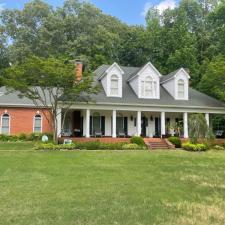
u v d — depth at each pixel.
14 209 8.92
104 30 60.72
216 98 39.22
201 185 12.34
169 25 64.75
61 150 24.77
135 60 58.56
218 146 29.23
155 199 10.10
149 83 33.88
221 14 55.56
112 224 7.73
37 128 34.34
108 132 33.81
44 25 64.75
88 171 15.07
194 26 65.69
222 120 40.38
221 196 10.63
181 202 9.78
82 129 33.72
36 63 25.69
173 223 7.82
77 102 29.72
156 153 23.50
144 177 13.81
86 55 58.31
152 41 57.34
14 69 26.55
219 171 15.73
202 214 8.58
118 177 13.69
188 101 34.47
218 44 53.31
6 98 34.31
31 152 22.77
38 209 8.92
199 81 48.09
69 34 66.75
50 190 11.15
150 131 35.06
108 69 32.66
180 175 14.45
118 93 32.72
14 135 32.69
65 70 26.20
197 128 28.88
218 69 33.41
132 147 27.70
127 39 59.81
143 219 8.11
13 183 12.25
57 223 7.79
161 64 55.53
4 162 17.58
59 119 29.97
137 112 32.69
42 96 34.47
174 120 36.28
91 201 9.77
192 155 22.59
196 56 55.47
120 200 9.91
